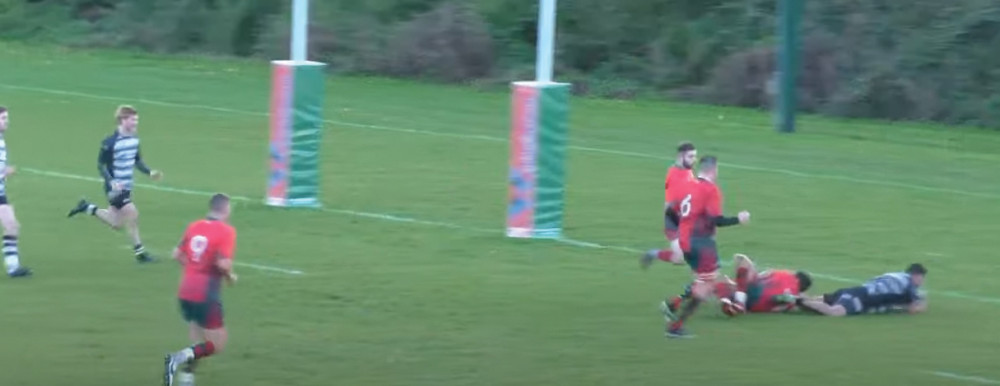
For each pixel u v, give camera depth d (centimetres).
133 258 6706
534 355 5034
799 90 15775
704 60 17112
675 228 5862
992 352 5216
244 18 19412
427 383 4603
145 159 10212
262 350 5031
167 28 19900
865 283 6281
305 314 5647
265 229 7550
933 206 9162
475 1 18162
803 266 6962
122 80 15925
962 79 15625
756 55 16188
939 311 5962
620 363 4928
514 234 7512
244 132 11931
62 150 10494
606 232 7725
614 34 17838
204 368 4747
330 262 6719
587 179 9812
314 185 8350
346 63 17800
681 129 13412
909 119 15375
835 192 9656
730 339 5325
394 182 9419
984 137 14025
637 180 9800
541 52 7462
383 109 14075
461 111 14175
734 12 17688
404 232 7575
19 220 7638
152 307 5684
